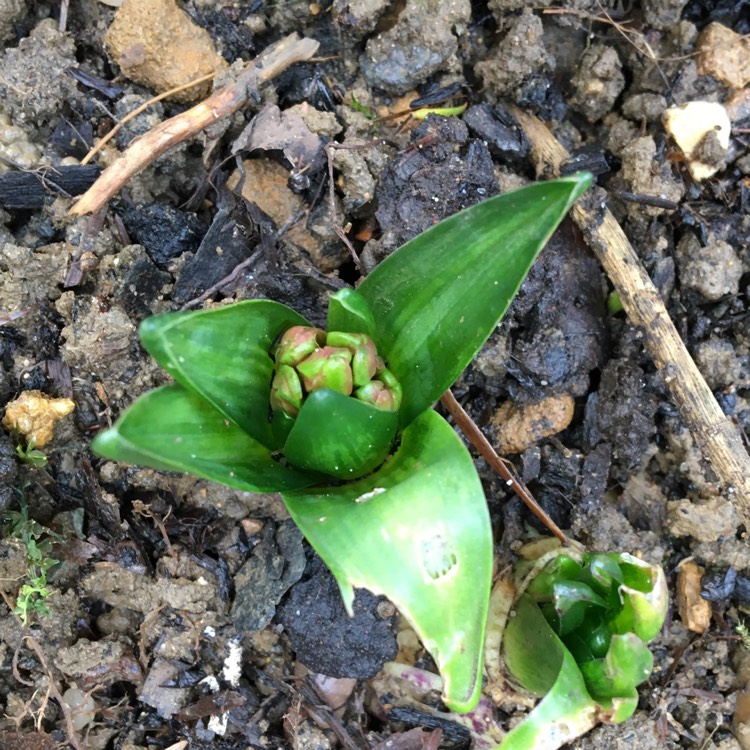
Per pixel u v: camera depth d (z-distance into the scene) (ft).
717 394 0.81
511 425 0.79
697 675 0.77
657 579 0.60
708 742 0.75
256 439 0.61
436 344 0.60
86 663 0.75
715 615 0.78
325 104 0.81
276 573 0.75
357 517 0.57
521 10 0.82
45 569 0.73
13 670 0.73
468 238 0.56
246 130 0.77
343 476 0.60
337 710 0.76
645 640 0.61
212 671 0.76
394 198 0.76
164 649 0.75
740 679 0.77
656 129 0.83
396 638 0.75
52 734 0.74
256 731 0.75
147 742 0.75
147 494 0.77
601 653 0.67
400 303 0.61
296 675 0.76
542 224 0.53
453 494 0.57
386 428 0.58
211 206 0.81
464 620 0.55
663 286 0.81
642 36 0.83
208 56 0.79
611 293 0.82
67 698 0.75
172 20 0.78
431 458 0.59
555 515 0.80
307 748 0.74
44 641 0.75
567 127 0.85
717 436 0.75
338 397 0.53
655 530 0.80
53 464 0.77
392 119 0.81
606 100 0.84
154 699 0.74
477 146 0.77
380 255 0.76
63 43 0.80
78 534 0.76
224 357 0.57
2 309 0.75
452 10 0.79
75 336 0.74
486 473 0.80
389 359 0.62
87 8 0.82
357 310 0.57
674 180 0.81
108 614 0.78
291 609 0.74
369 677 0.76
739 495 0.74
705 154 0.80
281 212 0.78
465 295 0.58
